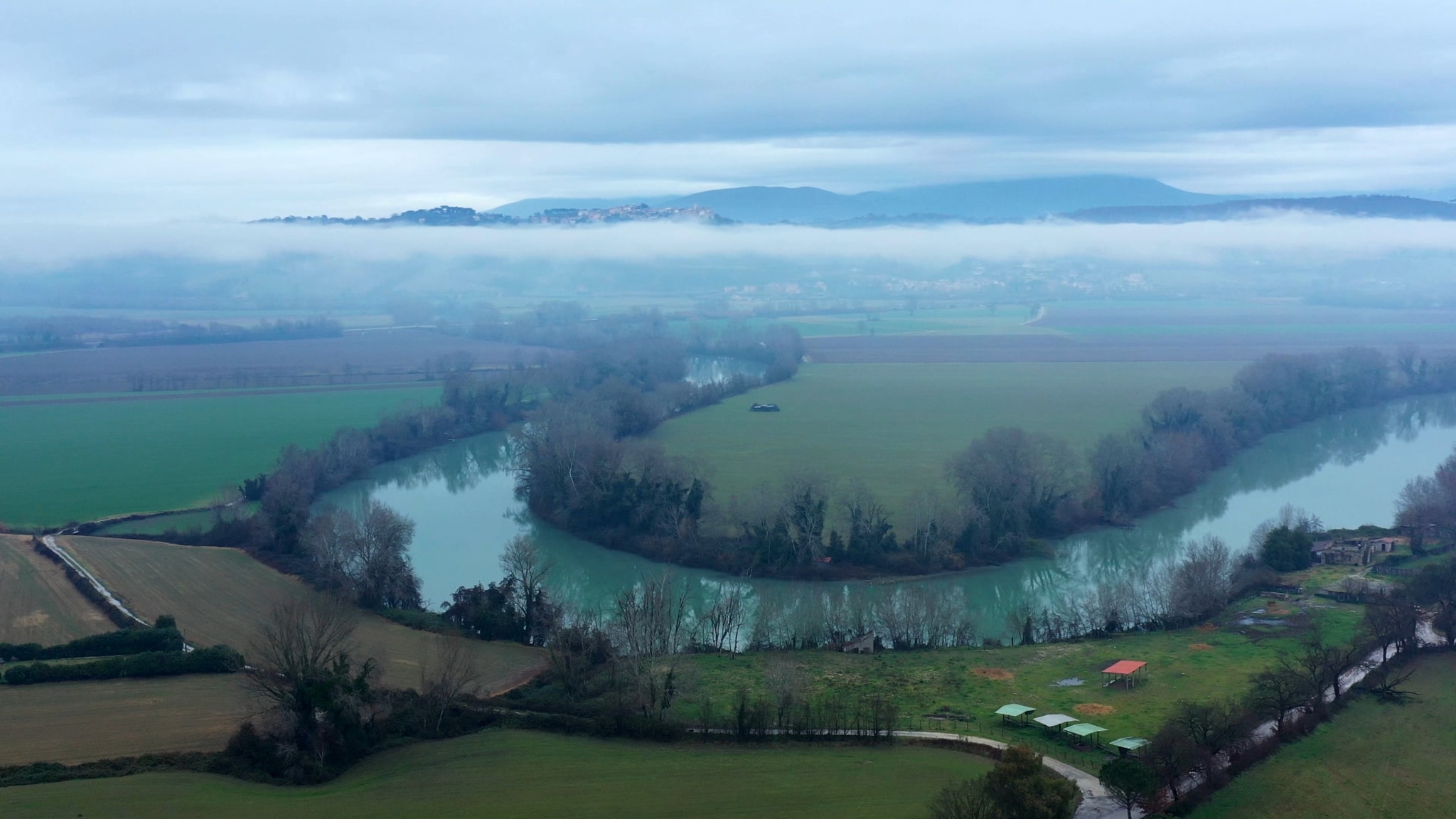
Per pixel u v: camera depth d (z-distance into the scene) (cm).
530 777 10244
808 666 13662
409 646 14062
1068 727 11225
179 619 14550
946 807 8750
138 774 9994
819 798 9688
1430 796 9706
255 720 11056
